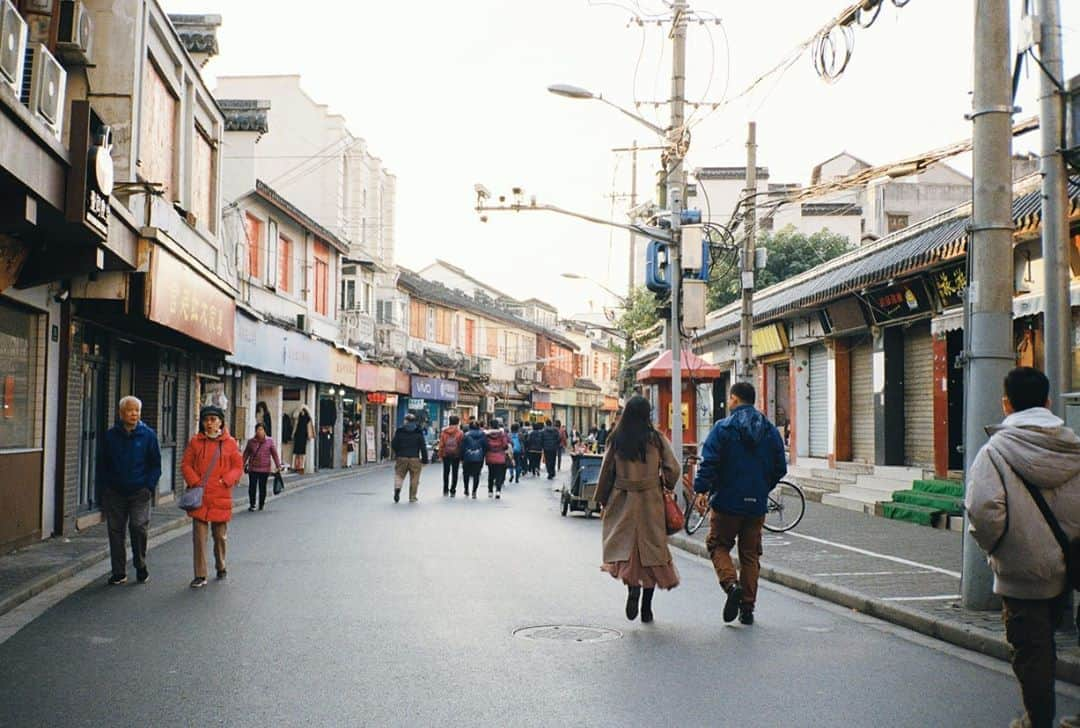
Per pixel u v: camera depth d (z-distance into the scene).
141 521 10.66
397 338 44.84
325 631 8.14
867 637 8.23
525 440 34.19
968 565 8.82
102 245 12.16
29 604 9.33
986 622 8.17
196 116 19.72
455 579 10.88
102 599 9.61
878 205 38.75
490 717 5.80
